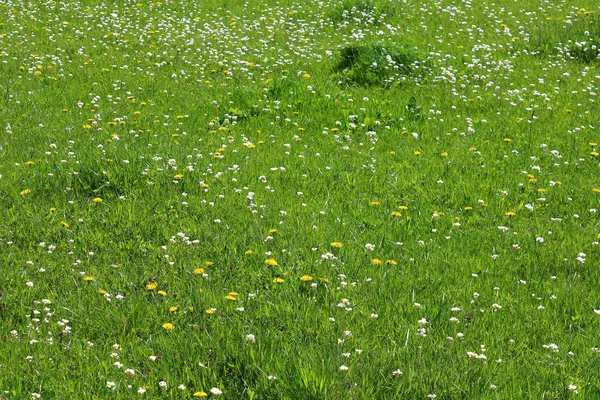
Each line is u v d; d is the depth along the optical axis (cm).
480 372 499
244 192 822
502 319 588
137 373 491
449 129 1085
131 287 612
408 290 625
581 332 577
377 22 1752
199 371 493
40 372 484
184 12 1823
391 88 1263
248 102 1154
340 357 502
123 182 822
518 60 1451
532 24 1727
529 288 646
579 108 1191
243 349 511
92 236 699
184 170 858
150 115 1100
